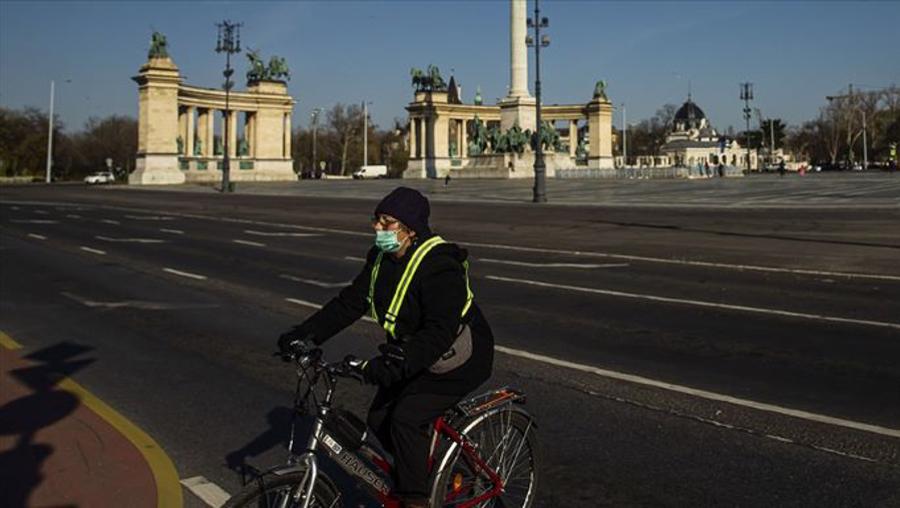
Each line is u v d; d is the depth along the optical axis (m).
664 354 9.20
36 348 9.76
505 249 21.59
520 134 82.12
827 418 6.74
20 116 135.38
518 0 76.69
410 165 113.38
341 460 4.02
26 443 6.21
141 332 10.74
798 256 18.77
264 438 6.43
